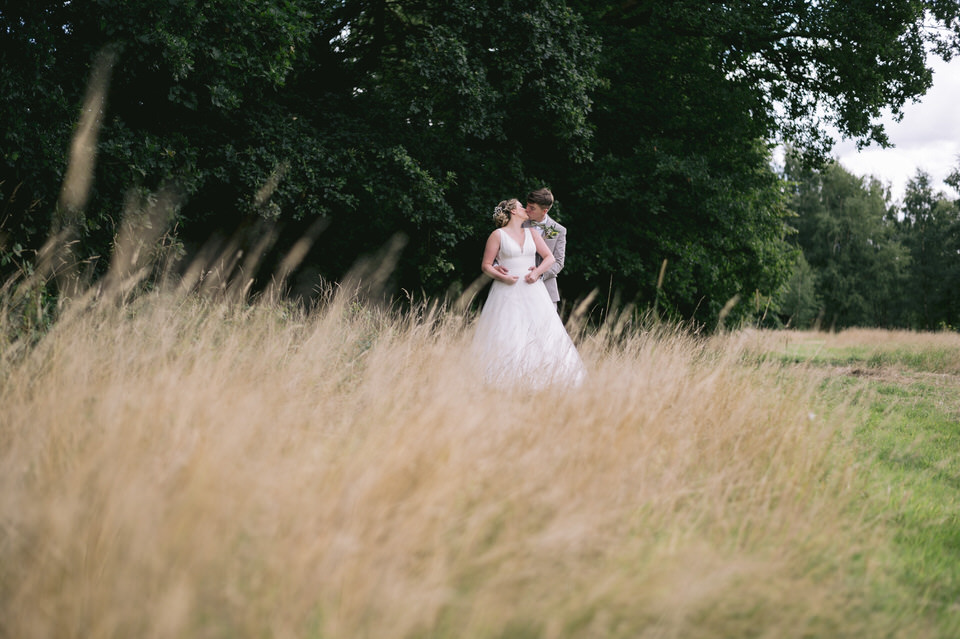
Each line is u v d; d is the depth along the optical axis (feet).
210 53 28.25
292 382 11.07
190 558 5.92
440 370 12.30
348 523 6.81
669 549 7.61
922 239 187.83
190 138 32.83
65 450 7.87
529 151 45.70
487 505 7.73
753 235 52.37
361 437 9.57
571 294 49.26
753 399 13.67
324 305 16.96
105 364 10.84
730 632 6.68
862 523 10.48
